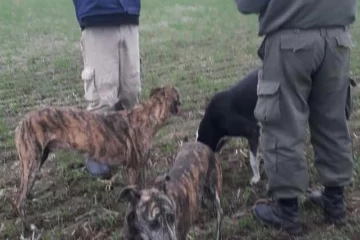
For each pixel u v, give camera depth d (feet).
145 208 7.34
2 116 17.12
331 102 9.37
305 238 9.55
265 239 9.58
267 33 9.08
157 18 36.76
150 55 25.04
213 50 25.54
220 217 9.37
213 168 9.21
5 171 12.97
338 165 9.54
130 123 10.63
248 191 11.24
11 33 33.42
